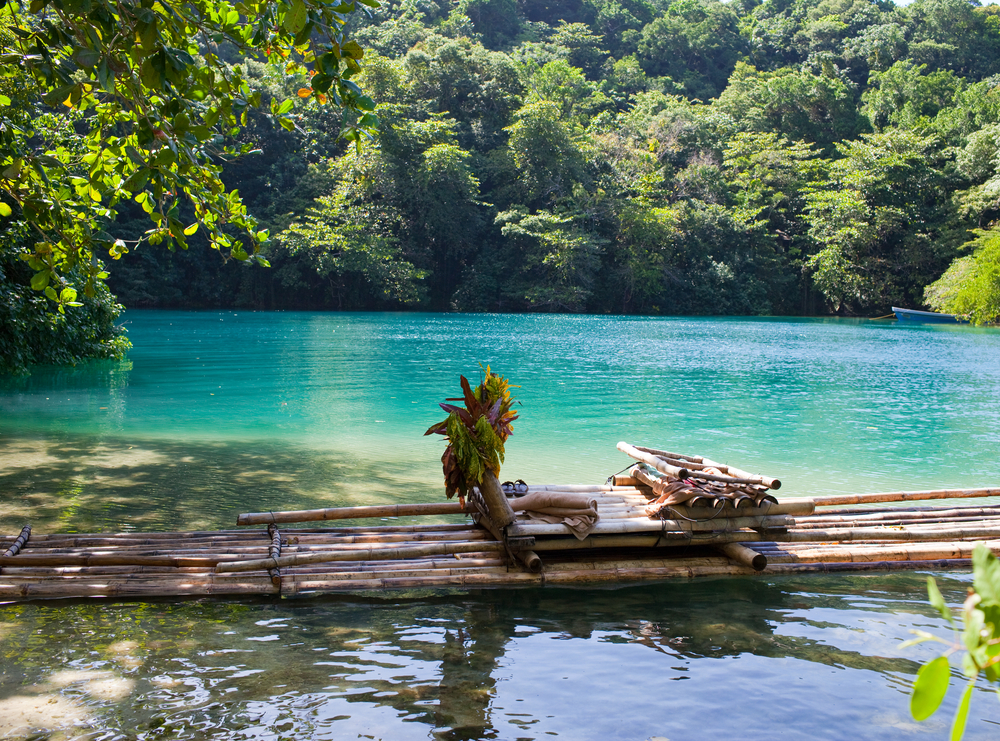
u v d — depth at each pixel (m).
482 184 54.75
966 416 12.34
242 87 5.54
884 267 53.53
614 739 3.15
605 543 5.48
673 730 3.24
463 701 3.43
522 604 4.72
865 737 3.23
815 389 15.45
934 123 57.91
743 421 11.55
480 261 51.97
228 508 6.45
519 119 53.34
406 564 5.16
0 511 6.14
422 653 3.95
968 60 79.69
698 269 53.69
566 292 49.41
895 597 4.97
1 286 14.10
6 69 5.25
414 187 48.56
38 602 4.49
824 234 53.50
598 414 11.97
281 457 8.56
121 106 5.55
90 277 5.93
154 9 4.51
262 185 50.53
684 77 82.31
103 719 3.18
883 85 68.25
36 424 10.06
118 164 5.64
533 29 81.88
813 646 4.15
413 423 11.00
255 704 3.35
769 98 64.19
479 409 5.44
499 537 5.49
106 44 4.30
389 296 49.34
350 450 9.08
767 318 49.97
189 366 17.45
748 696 3.55
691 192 56.31
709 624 4.45
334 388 14.41
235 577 4.87
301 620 4.35
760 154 56.84
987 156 52.16
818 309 57.47
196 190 5.80
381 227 49.44
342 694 3.47
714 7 91.69
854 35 86.50
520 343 26.02
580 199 51.47
